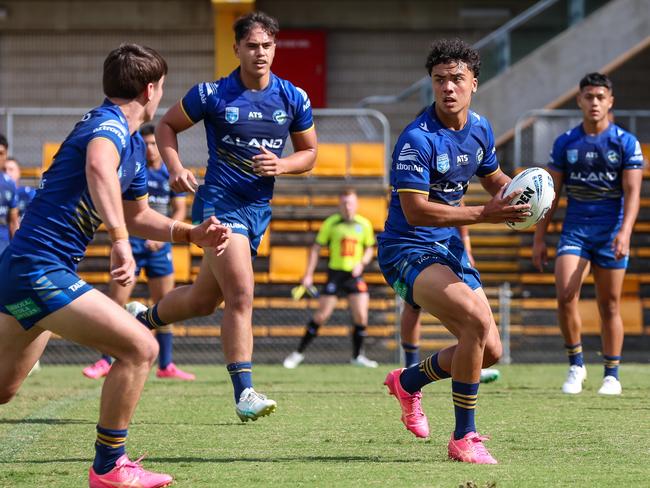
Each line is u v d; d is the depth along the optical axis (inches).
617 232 1237.1
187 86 3043.8
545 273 2215.8
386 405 1094.4
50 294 573.0
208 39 3043.8
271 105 893.2
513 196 706.8
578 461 711.7
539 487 598.2
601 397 1191.6
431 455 740.7
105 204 565.3
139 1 3021.7
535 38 2410.2
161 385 1365.7
